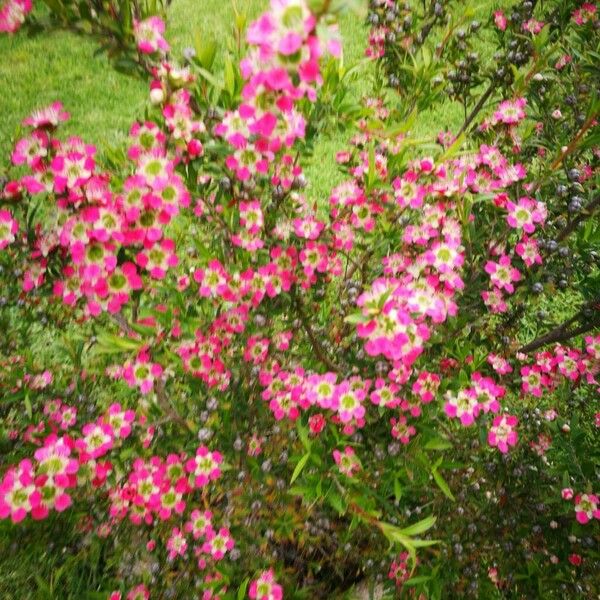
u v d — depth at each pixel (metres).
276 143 0.22
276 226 0.29
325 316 0.34
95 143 0.84
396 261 0.29
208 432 0.31
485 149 0.31
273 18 0.15
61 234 0.22
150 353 0.28
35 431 0.33
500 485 0.35
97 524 0.35
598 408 0.39
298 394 0.30
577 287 0.32
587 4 0.36
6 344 0.36
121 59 0.21
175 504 0.30
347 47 0.98
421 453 0.28
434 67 0.35
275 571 0.34
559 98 0.37
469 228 0.28
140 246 0.23
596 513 0.30
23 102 0.93
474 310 0.32
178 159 0.23
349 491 0.27
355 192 0.30
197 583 0.33
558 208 0.31
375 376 0.29
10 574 0.38
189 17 1.14
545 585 0.35
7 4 0.19
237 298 0.28
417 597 0.33
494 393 0.28
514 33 0.39
